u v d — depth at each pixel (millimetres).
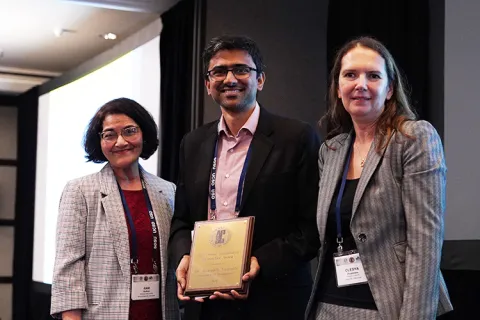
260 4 4609
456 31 3404
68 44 6938
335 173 2150
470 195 3262
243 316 2346
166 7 5316
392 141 2010
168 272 2604
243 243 2295
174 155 5094
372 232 1998
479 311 3145
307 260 2363
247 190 2383
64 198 2633
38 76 8344
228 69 2402
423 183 1935
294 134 2430
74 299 2494
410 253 1932
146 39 6141
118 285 2531
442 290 2004
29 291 8289
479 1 3316
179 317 2648
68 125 7488
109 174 2697
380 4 3830
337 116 2262
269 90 4543
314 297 2131
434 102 3549
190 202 2516
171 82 5250
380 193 1990
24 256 8312
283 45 4605
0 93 8406
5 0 5562
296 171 2396
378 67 2068
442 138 3449
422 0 3641
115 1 5199
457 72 3385
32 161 8344
